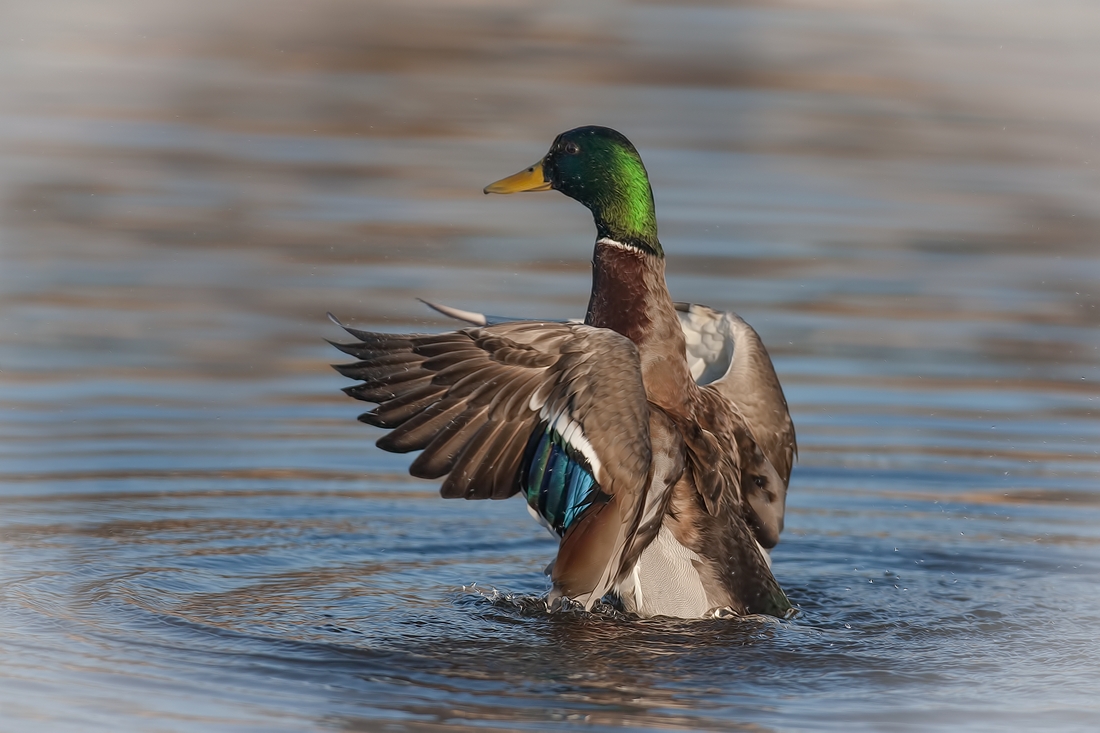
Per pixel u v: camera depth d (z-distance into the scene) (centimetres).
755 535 842
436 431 745
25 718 647
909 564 941
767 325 1443
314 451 1111
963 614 846
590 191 880
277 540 945
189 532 945
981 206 2014
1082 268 1716
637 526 754
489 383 756
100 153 2119
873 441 1159
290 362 1309
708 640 778
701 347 920
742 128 2433
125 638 753
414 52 2961
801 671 739
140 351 1318
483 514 1024
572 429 747
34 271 1564
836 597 875
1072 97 2809
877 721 673
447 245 1712
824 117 2561
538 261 1642
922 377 1311
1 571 849
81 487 1012
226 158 2112
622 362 749
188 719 654
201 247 1678
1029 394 1275
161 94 2519
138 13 3222
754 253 1705
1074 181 2191
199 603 817
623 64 2931
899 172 2186
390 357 755
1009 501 1052
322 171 2064
